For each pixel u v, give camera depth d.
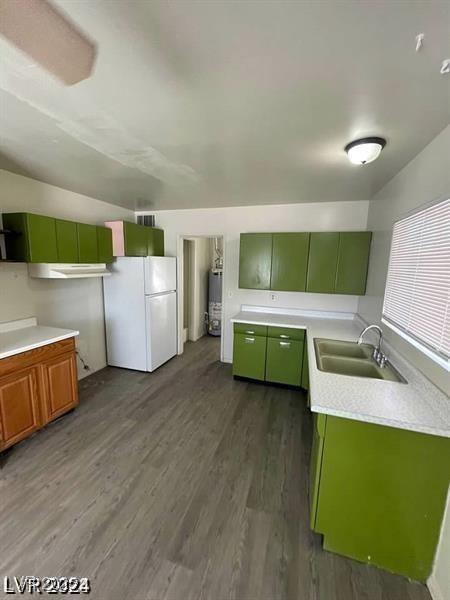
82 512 1.67
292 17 0.84
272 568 1.39
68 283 3.25
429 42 0.92
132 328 3.75
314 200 3.35
